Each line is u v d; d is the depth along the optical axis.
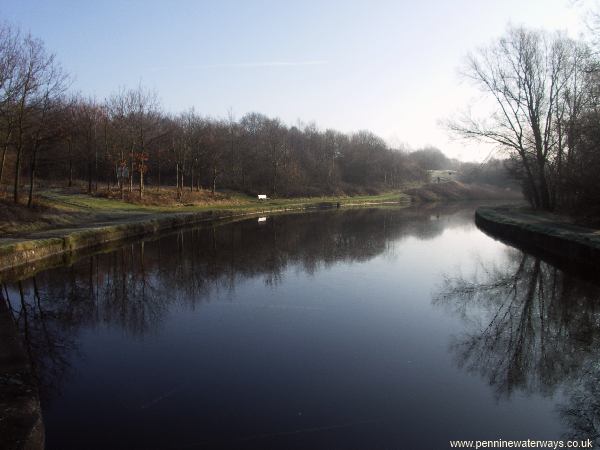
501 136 34.19
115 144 38.62
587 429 6.17
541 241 20.55
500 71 33.34
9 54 21.28
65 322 10.51
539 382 7.58
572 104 30.41
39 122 23.61
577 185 23.45
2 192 24.05
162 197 40.09
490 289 13.67
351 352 8.75
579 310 11.59
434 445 5.76
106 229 21.47
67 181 43.09
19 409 5.69
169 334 9.70
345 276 15.20
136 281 14.33
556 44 31.88
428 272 16.00
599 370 8.05
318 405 6.74
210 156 48.78
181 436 5.91
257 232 27.41
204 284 13.98
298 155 71.81
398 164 91.38
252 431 6.03
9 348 7.75
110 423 6.22
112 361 8.33
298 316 10.90
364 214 44.69
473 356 8.63
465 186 86.12
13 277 14.56
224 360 8.34
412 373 7.87
